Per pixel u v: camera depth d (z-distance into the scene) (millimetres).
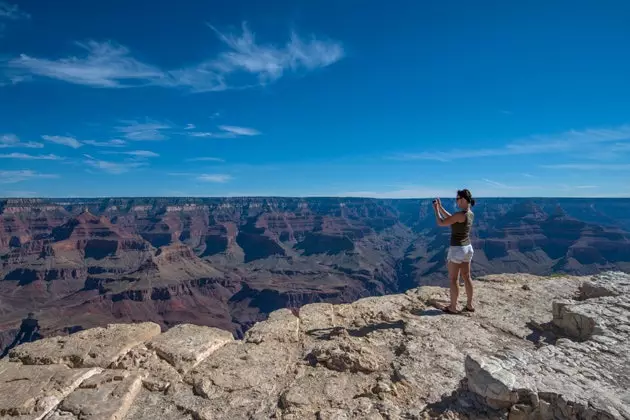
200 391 5371
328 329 7598
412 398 4984
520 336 7008
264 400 5184
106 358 6160
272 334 7273
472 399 4617
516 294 9422
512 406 4215
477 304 8703
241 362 6215
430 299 9078
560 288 9938
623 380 4684
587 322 6539
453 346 6500
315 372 5828
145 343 6789
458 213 7801
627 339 5754
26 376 5641
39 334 96938
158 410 5031
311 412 4785
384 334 7242
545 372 4695
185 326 7555
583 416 3863
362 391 5246
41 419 4766
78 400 5027
